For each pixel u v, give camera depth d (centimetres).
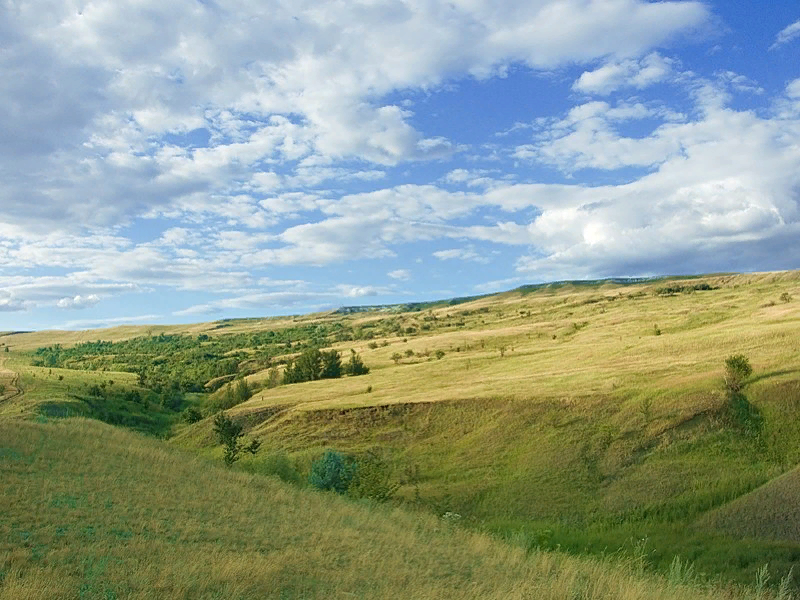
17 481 2081
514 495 5041
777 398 5859
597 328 14338
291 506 2477
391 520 2581
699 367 7212
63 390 12162
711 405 5928
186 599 1241
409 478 5719
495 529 4050
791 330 8469
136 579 1303
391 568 1653
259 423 8375
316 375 12712
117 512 1916
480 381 8844
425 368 11331
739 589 2125
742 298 16162
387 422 7438
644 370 7506
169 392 13838
